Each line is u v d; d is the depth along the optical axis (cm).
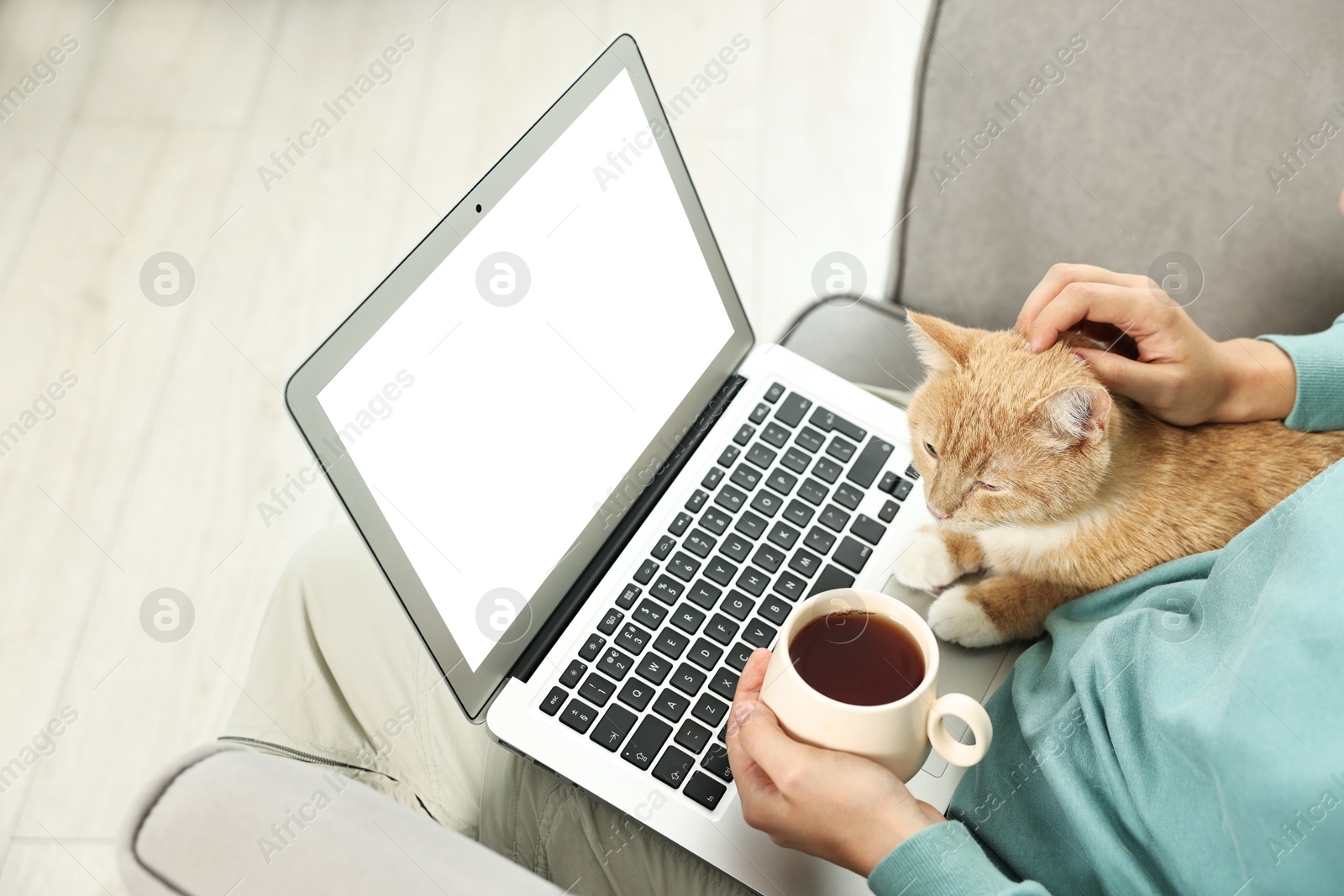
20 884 131
